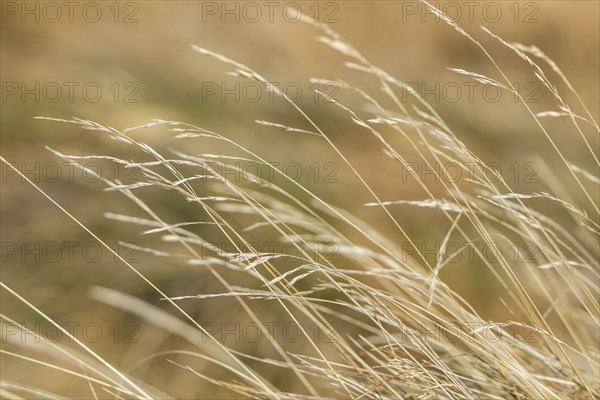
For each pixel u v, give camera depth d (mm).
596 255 6984
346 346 4137
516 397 3955
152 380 6496
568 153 8750
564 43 10641
